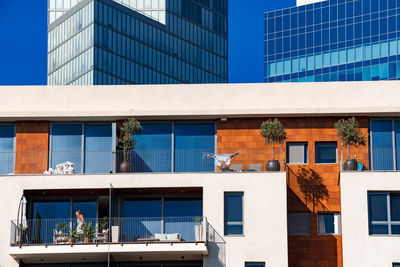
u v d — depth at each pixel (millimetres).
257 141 37500
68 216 36531
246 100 38406
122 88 38969
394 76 99000
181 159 37406
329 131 37406
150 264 35625
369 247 34125
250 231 34781
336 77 102312
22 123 38312
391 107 37000
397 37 100062
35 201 36656
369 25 102188
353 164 35875
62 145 38188
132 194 36656
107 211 36500
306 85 38469
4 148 38188
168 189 35938
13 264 35031
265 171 35406
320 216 36625
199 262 35500
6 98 39125
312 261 36062
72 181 35656
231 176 35281
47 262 35781
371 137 37469
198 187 35406
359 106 38000
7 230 35375
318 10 105688
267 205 34938
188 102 38562
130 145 37250
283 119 37656
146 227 36094
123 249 34219
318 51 104375
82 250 34219
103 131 38375
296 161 37375
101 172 37688
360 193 34531
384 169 36594
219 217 34938
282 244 34594
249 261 34562
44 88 39219
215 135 37969
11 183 35750
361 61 101375
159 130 38156
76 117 37938
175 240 34875
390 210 34406
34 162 37719
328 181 36844
